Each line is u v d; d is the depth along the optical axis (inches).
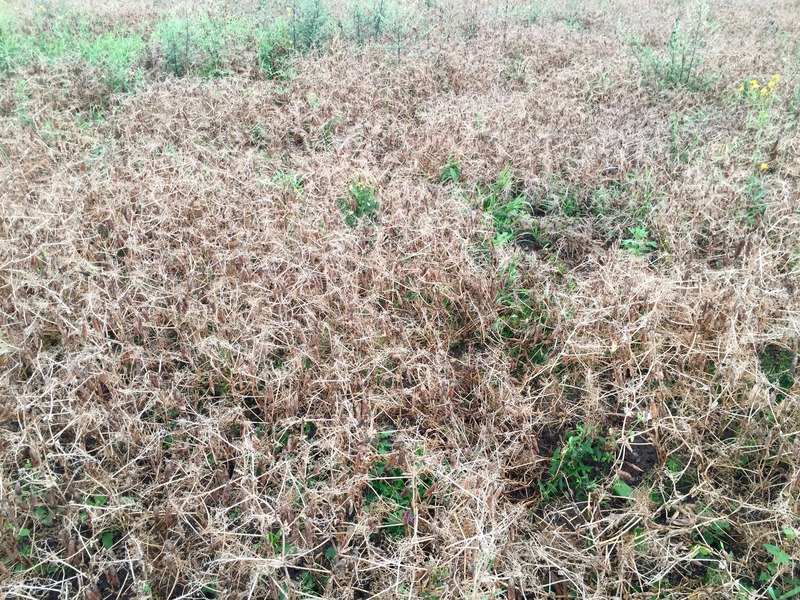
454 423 110.7
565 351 128.0
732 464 107.9
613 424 118.2
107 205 160.7
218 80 269.4
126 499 98.0
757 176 185.5
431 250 147.6
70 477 101.0
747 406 115.3
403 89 259.3
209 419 107.8
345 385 114.1
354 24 332.2
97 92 249.0
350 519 98.8
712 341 125.1
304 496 98.8
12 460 103.1
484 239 160.2
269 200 165.0
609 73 269.6
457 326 142.2
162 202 162.1
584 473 109.3
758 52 299.1
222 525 93.9
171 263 146.4
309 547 91.8
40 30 314.8
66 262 137.0
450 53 288.7
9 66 263.6
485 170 189.6
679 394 120.0
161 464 103.4
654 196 178.2
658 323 127.2
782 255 148.7
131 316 131.2
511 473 109.9
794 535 92.6
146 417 116.3
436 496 101.8
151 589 90.6
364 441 102.3
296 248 152.6
